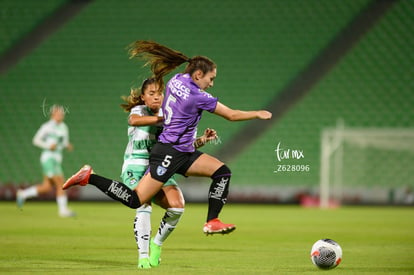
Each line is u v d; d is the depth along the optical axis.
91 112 80.38
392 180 73.06
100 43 85.94
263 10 87.94
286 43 85.25
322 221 46.28
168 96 20.66
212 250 27.55
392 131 70.69
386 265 22.28
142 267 20.98
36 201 69.31
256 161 75.44
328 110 80.19
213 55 84.94
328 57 83.94
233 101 81.69
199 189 68.25
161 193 21.62
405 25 85.12
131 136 22.08
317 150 76.69
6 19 88.69
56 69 84.00
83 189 68.75
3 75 83.62
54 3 89.94
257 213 55.38
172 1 89.06
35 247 27.92
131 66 83.69
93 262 22.69
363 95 81.12
